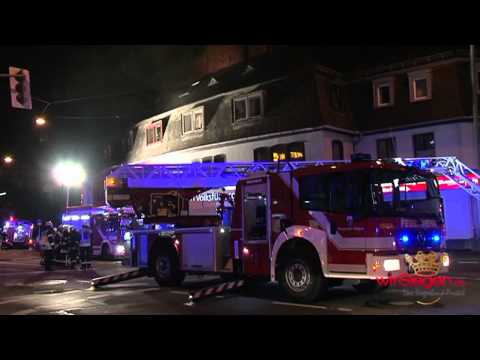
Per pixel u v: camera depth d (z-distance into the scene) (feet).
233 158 96.02
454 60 78.38
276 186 33.06
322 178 30.71
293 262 31.68
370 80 87.71
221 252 37.73
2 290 43.11
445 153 78.43
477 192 57.06
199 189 50.44
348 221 29.12
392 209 29.19
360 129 87.97
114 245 76.43
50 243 63.10
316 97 84.17
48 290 42.24
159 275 42.86
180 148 106.01
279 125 87.92
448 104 78.48
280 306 30.71
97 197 55.98
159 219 44.93
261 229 34.19
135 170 48.96
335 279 31.76
